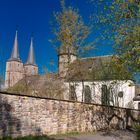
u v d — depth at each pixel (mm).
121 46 18688
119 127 31141
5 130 14938
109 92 44750
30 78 59531
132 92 51406
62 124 20516
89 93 46312
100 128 26703
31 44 122375
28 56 120812
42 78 55875
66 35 32781
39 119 17891
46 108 18719
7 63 111625
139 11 16547
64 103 21000
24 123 16484
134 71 18156
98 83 44719
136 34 17453
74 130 22094
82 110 23625
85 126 23875
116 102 45875
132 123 35094
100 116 26922
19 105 16156
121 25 18562
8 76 110250
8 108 15273
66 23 32844
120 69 18719
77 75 36906
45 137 17375
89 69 41750
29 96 17078
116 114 30766
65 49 33656
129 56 17672
